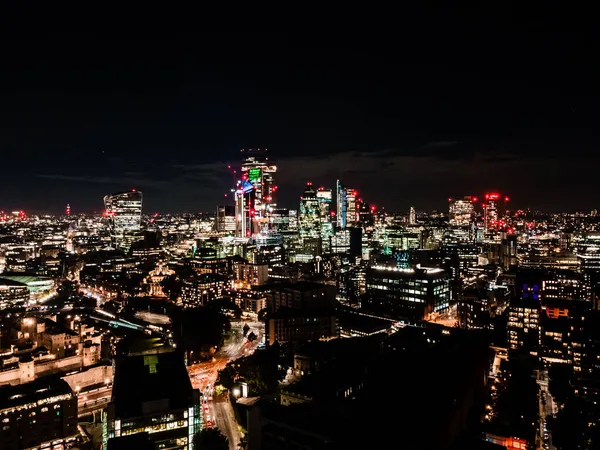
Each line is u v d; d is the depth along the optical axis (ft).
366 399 538.06
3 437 581.53
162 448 563.89
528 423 609.83
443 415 503.20
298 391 639.35
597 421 577.02
